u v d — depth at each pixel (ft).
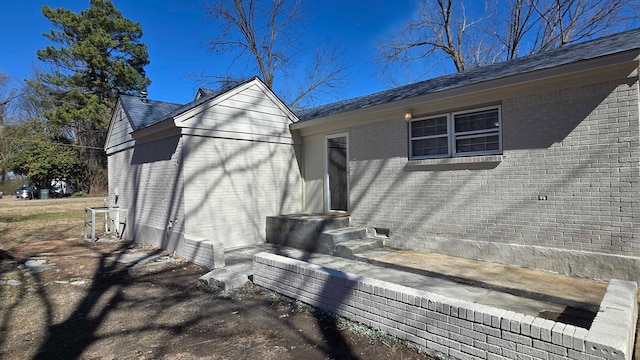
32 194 110.01
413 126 23.03
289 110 30.81
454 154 21.01
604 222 15.60
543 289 14.58
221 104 26.27
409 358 9.98
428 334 10.18
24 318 13.79
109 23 106.32
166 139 26.43
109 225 41.19
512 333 8.56
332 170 29.19
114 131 35.47
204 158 25.41
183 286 17.74
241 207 27.40
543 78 16.38
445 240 21.11
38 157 102.47
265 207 28.99
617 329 7.99
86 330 12.62
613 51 14.96
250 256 23.62
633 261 14.83
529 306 13.60
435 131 21.90
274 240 27.96
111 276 19.85
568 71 15.58
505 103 18.63
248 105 27.96
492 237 19.16
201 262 21.75
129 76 107.04
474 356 9.21
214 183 25.89
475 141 20.13
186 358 10.43
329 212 29.37
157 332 12.33
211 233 25.59
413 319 10.54
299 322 12.80
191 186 24.64
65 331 12.57
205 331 12.32
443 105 21.03
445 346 9.80
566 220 16.65
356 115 25.18
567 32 53.47
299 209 31.65
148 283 18.40
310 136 31.07
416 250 22.50
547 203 17.21
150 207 28.78
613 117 15.33
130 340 11.75
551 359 7.96
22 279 19.29
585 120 16.08
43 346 11.43
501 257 18.74
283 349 10.82
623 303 9.83
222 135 26.27
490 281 15.78
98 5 105.60
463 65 63.21
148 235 29.09
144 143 29.55
